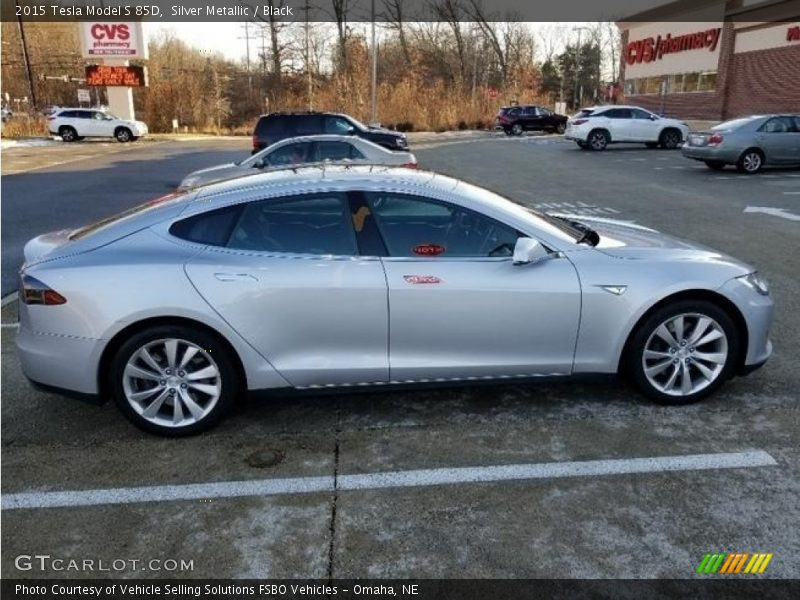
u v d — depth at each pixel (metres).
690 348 3.77
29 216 11.47
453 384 3.66
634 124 24.31
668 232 8.91
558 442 3.47
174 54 50.12
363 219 3.54
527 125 37.22
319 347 3.52
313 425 3.71
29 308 3.44
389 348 3.55
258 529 2.81
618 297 3.59
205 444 3.53
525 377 3.68
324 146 10.89
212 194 3.65
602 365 3.70
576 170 18.08
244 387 3.58
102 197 13.93
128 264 3.41
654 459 3.29
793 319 5.27
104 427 3.74
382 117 41.75
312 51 51.47
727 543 2.67
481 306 3.50
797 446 3.38
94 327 3.36
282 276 3.42
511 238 3.62
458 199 3.60
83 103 44.00
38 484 3.18
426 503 2.97
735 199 11.97
